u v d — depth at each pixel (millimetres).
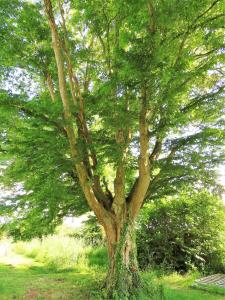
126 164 9047
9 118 7441
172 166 9070
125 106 7109
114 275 8570
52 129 7902
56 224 9961
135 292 8305
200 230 13219
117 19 7438
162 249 13273
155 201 11156
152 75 6078
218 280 10766
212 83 8930
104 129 8578
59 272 12641
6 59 8016
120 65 6301
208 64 6781
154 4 5789
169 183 9797
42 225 9383
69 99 7801
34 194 8625
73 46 8445
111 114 7297
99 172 8195
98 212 8812
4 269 12922
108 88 6602
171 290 8953
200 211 13344
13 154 7750
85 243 16547
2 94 7262
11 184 9500
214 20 6461
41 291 9305
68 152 8117
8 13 7934
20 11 8008
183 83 6824
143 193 8633
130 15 5938
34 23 8133
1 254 16781
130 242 8797
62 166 8023
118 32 7609
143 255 13188
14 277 11344
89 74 9133
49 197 8430
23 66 8484
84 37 8891
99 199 9109
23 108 7445
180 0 5746
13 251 17438
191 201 13531
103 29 7934
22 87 8789
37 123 7316
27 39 8250
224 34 7113
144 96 6727
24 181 8945
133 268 8727
